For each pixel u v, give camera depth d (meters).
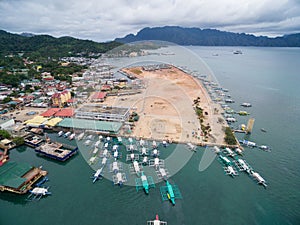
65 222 38.06
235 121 85.88
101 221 38.19
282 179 50.62
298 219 39.47
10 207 41.56
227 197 44.22
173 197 42.84
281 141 69.69
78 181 48.47
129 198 43.28
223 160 56.94
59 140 68.00
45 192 44.47
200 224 37.97
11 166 51.47
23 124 77.00
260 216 39.88
